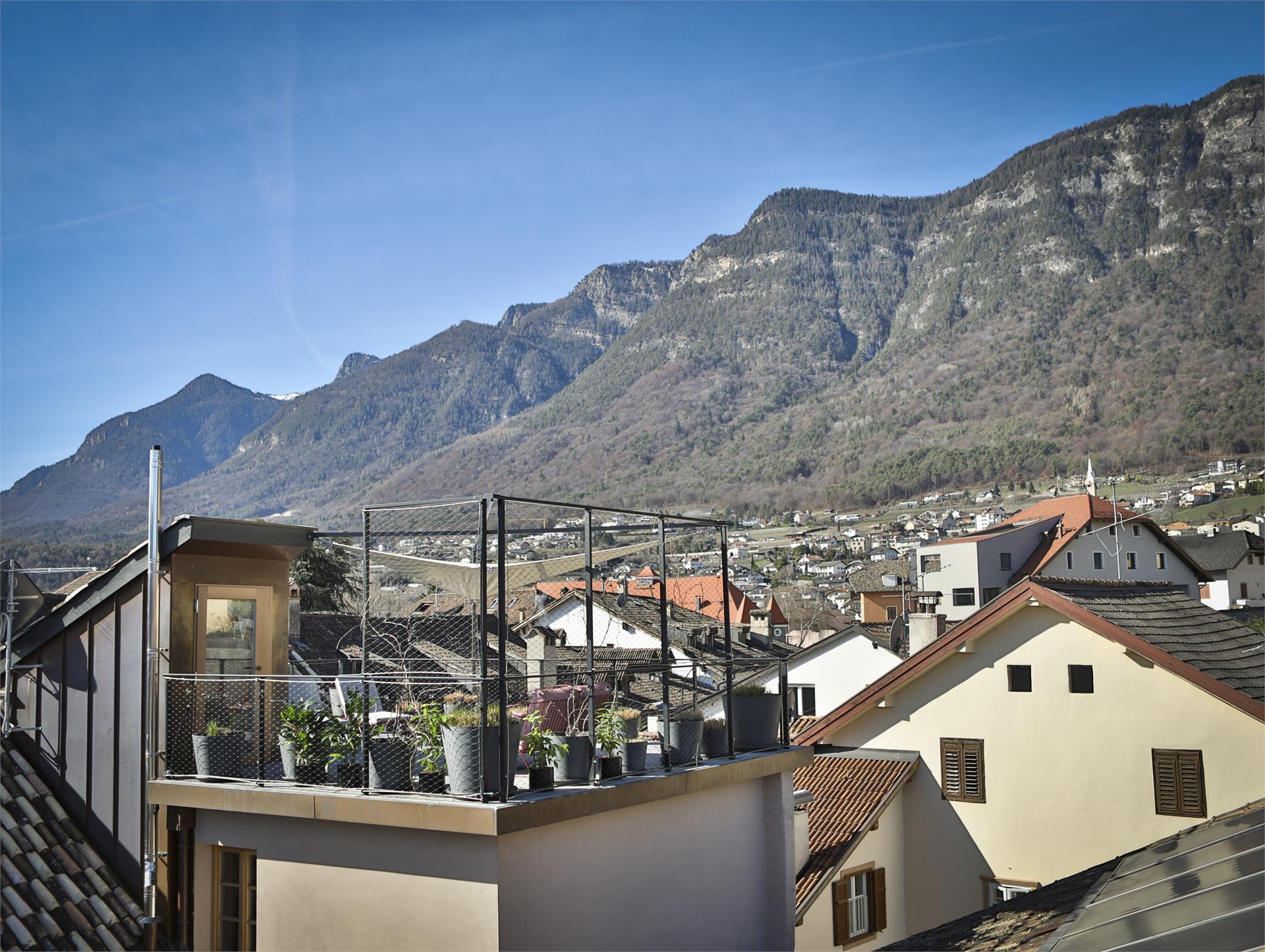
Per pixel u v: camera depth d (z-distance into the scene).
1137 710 16.27
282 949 8.17
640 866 8.75
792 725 22.86
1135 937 6.57
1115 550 68.25
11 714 9.77
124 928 8.62
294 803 8.08
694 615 42.91
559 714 9.66
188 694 9.08
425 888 7.55
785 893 10.46
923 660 17.98
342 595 35.88
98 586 9.44
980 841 17.33
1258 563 86.50
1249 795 15.24
